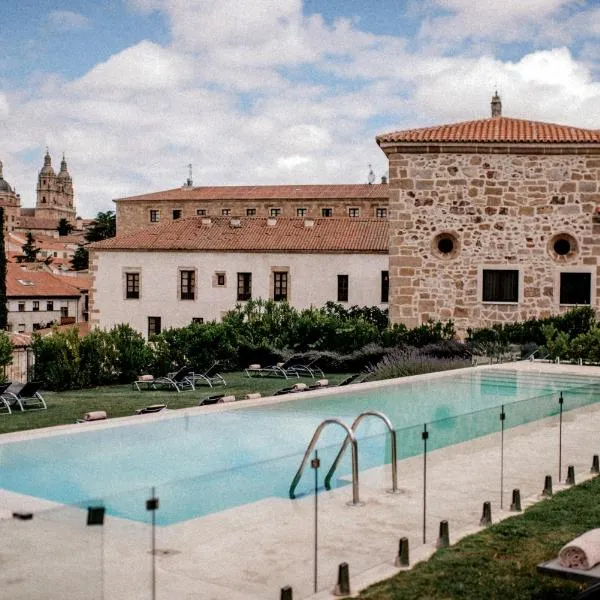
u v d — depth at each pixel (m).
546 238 26.80
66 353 21.06
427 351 23.89
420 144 27.14
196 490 5.77
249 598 5.47
